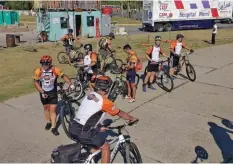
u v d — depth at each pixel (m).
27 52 16.44
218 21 35.38
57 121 6.23
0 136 5.62
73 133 3.73
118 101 7.59
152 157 4.84
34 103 7.49
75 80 7.81
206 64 12.02
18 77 10.48
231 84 9.11
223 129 5.91
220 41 20.81
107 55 10.78
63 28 23.38
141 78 9.83
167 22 30.67
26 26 37.94
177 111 6.89
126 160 3.96
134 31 31.47
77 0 23.94
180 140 5.44
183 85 9.02
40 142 5.39
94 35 25.36
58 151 3.60
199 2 31.61
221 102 7.50
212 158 4.82
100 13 25.36
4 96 8.10
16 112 6.87
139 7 62.03
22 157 4.88
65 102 5.96
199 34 26.83
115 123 6.11
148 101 7.59
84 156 3.92
